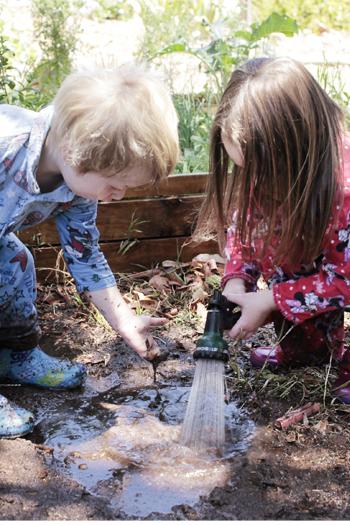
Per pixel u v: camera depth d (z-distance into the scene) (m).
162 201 1.86
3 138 1.22
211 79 2.58
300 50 3.50
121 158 1.13
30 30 3.24
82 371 1.52
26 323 1.47
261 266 1.44
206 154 2.13
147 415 1.42
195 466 1.27
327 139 1.24
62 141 1.17
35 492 1.19
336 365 1.53
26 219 1.32
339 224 1.29
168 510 1.17
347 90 2.72
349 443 1.33
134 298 1.81
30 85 2.36
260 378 1.51
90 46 3.10
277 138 1.22
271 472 1.25
